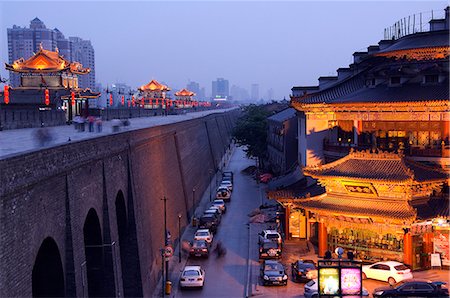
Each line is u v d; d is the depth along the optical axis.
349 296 34.31
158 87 190.12
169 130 67.31
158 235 54.00
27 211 24.66
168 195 62.75
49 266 29.14
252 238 63.00
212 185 110.44
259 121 119.56
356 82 65.25
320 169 51.78
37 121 56.53
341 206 50.41
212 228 66.56
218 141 149.25
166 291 45.25
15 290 23.20
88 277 36.75
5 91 60.25
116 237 38.53
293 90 71.06
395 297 39.22
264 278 46.09
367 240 50.16
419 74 55.69
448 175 49.66
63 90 81.94
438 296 39.03
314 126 60.31
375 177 47.94
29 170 24.66
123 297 39.81
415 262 48.12
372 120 55.62
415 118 53.28
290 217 59.88
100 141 35.84
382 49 67.56
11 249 22.91
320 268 34.47
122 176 42.38
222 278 49.62
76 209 30.88
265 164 118.44
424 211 48.44
